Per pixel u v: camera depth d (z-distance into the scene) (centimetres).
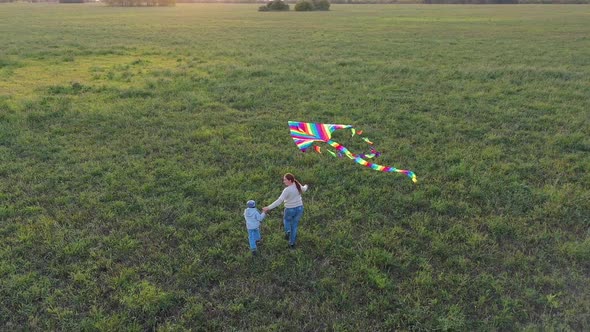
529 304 708
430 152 1248
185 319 675
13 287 730
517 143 1317
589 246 822
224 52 2998
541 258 806
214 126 1480
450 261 798
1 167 1145
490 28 4606
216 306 703
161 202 991
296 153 1245
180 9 9956
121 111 1612
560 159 1205
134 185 1066
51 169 1147
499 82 2031
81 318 676
